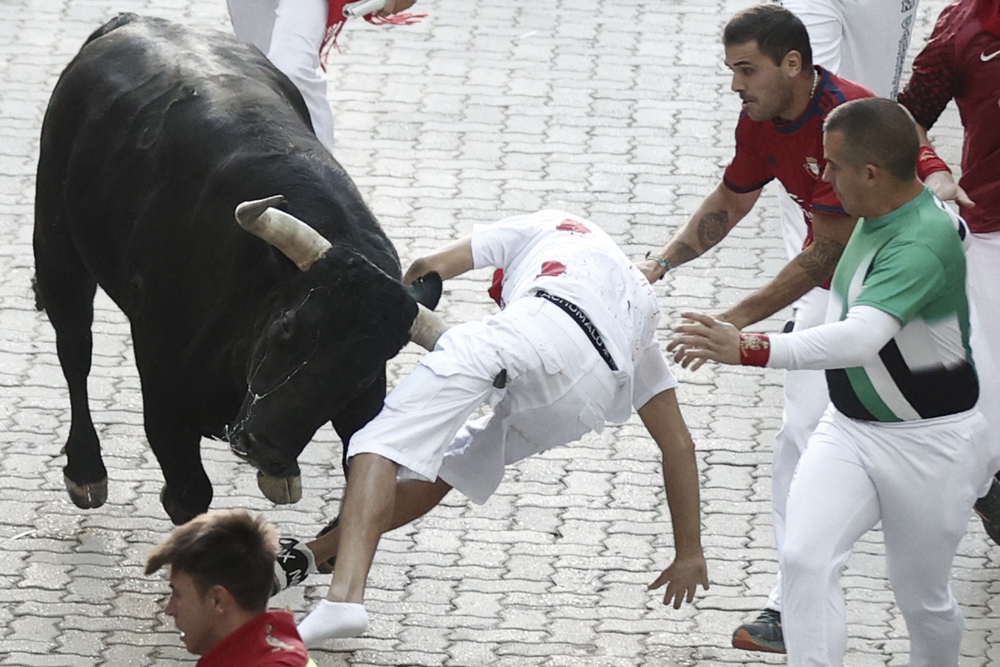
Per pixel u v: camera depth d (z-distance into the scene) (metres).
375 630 17.95
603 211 27.47
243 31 25.36
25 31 32.97
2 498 20.09
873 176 14.78
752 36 16.86
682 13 35.41
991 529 19.00
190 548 10.96
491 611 18.41
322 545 16.55
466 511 20.34
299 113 19.28
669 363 23.72
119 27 19.89
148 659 17.28
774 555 19.73
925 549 15.75
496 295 16.77
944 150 29.81
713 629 18.30
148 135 17.78
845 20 24.75
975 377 15.61
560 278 15.21
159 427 17.89
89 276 19.59
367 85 31.61
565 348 14.76
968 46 19.23
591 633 18.11
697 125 30.61
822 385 18.02
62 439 21.45
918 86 19.86
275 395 15.02
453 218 26.95
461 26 34.47
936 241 14.77
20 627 17.69
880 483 15.61
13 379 22.70
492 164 28.88
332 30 24.23
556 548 19.69
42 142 19.61
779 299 17.05
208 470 21.03
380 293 14.94
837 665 15.43
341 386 14.94
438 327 15.21
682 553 16.72
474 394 14.48
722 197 18.70
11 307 24.44
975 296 19.70
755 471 21.47
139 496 20.34
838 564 15.52
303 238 15.03
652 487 21.03
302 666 10.70
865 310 14.67
